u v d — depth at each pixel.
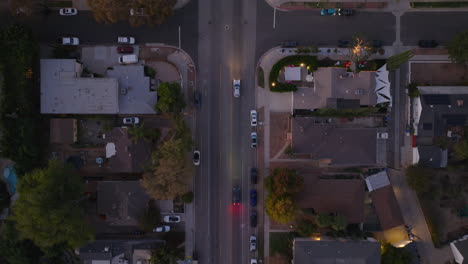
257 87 65.88
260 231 66.19
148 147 63.41
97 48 65.38
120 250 62.66
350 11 65.00
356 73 63.41
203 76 65.88
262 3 65.75
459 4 65.31
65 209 55.16
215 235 66.31
